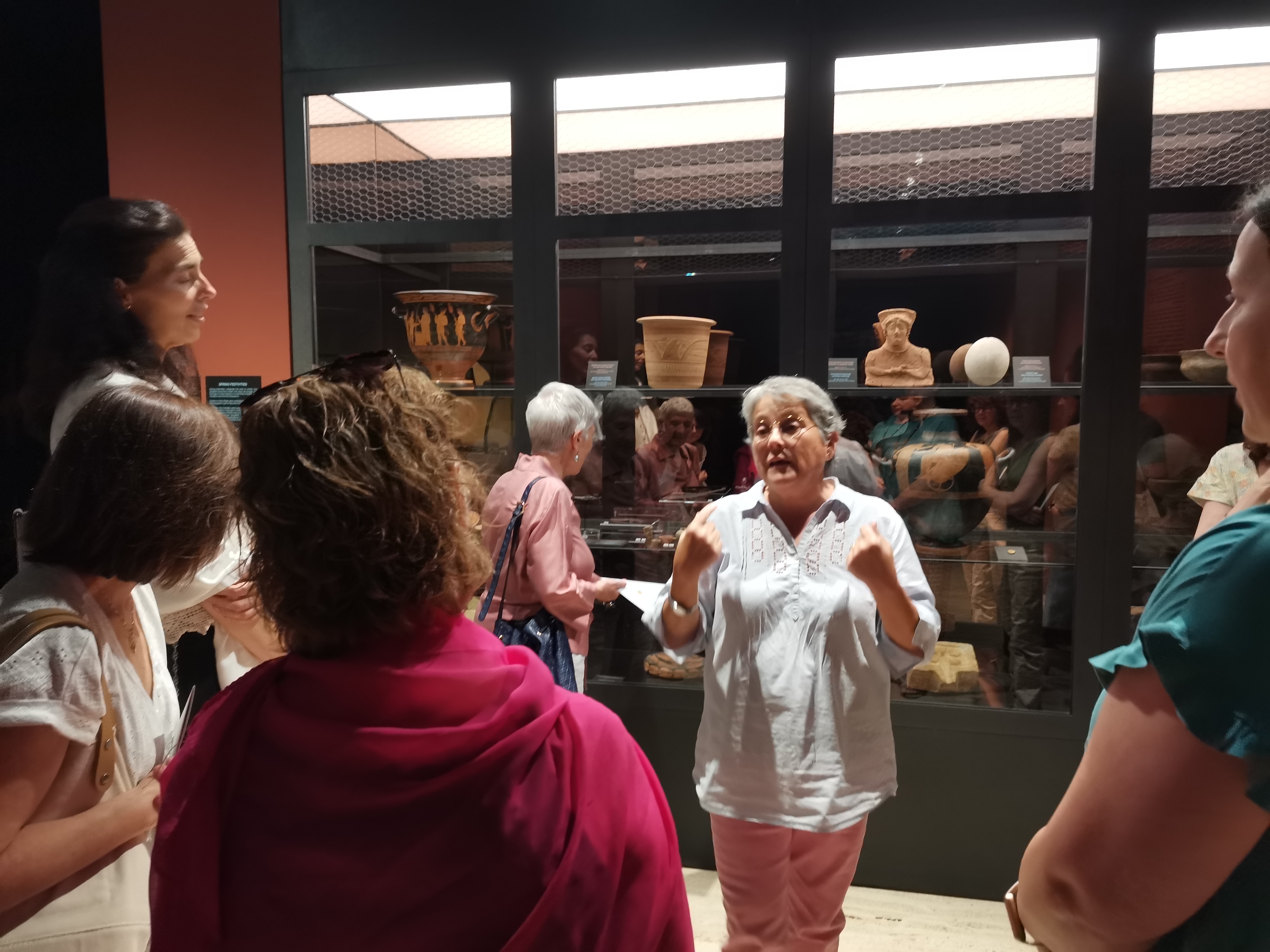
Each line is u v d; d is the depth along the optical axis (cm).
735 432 256
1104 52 206
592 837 58
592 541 258
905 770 231
